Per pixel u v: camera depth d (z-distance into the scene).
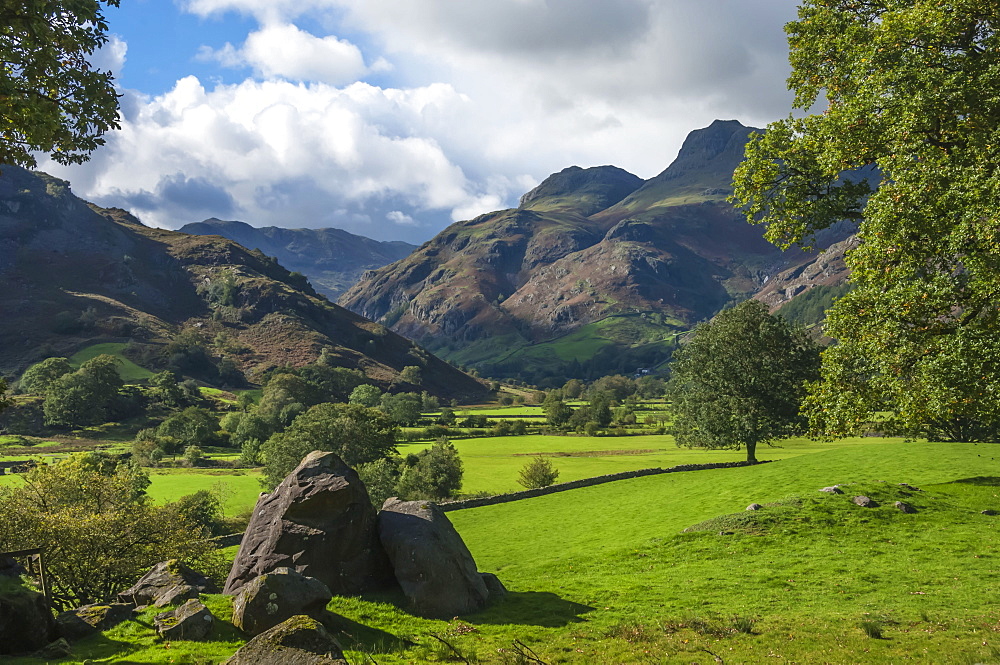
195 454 121.62
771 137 24.78
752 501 44.62
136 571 35.84
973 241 17.19
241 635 16.95
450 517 58.31
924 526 32.34
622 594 25.41
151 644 15.95
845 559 28.22
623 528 43.75
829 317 21.66
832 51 24.11
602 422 177.00
